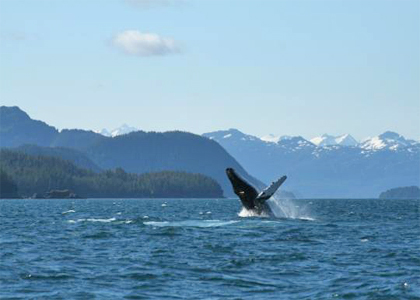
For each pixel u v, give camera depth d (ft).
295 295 173.47
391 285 184.34
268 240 280.72
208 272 204.74
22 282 188.85
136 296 172.24
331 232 319.88
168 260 228.02
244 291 178.50
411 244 276.82
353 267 213.66
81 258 233.14
